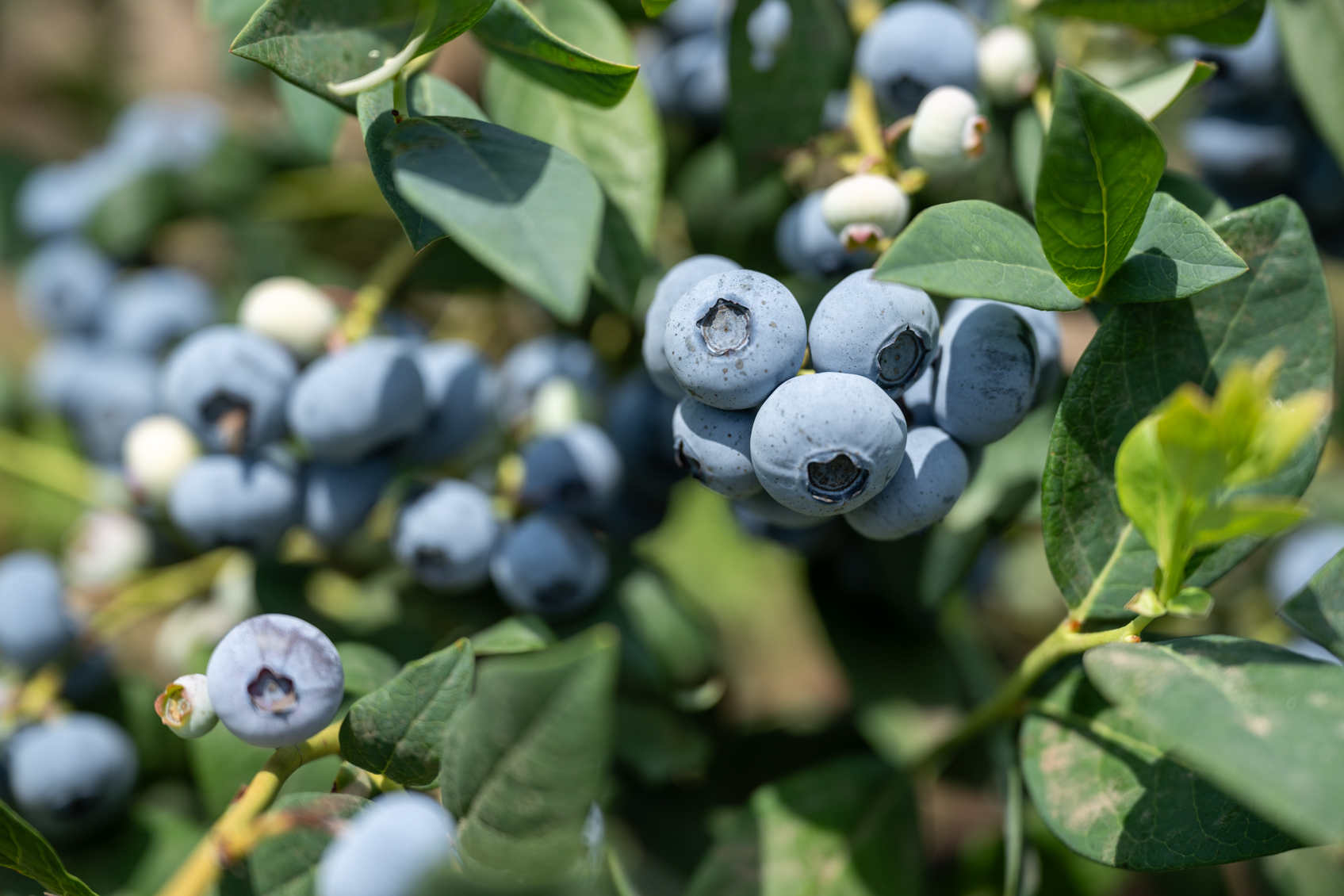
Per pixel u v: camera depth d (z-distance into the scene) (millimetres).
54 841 434
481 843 357
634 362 467
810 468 365
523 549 425
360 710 372
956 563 436
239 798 370
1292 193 455
